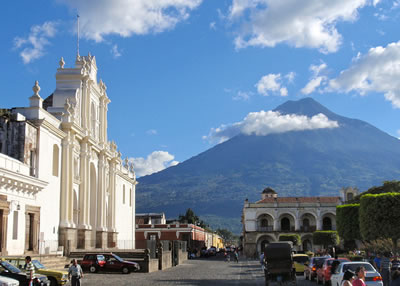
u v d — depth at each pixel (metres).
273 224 99.25
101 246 56.75
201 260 76.00
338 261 27.00
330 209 97.19
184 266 54.88
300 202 99.06
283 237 90.31
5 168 32.19
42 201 40.81
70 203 46.69
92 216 56.78
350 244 71.44
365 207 46.31
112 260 40.25
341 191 106.31
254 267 54.06
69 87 52.38
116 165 68.56
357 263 23.28
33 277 21.33
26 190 37.06
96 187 57.44
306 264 35.97
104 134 61.03
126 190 74.88
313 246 96.12
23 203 36.72
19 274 21.25
